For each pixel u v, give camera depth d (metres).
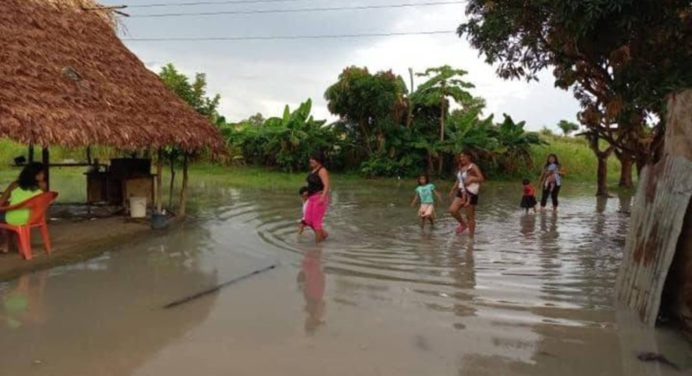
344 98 24.75
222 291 6.18
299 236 9.57
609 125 14.67
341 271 7.14
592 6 6.32
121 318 5.26
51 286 6.26
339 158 27.08
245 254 8.09
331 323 5.21
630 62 7.64
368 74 24.58
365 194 17.45
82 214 11.27
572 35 7.34
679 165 5.09
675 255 5.23
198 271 7.05
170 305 5.66
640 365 4.38
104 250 8.13
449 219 11.98
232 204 13.84
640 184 5.90
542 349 4.67
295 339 4.80
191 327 5.05
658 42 7.48
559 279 6.89
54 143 7.30
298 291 6.23
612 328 5.16
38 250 7.86
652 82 7.28
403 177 24.86
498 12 8.41
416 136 25.25
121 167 11.55
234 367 4.22
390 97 24.06
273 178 22.58
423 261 7.78
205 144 10.59
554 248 8.88
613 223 11.80
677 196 5.04
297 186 19.20
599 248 8.91
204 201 14.42
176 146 10.24
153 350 4.52
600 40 7.39
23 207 7.20
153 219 9.90
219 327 5.06
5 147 22.62
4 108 6.91
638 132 13.77
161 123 9.70
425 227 10.82
